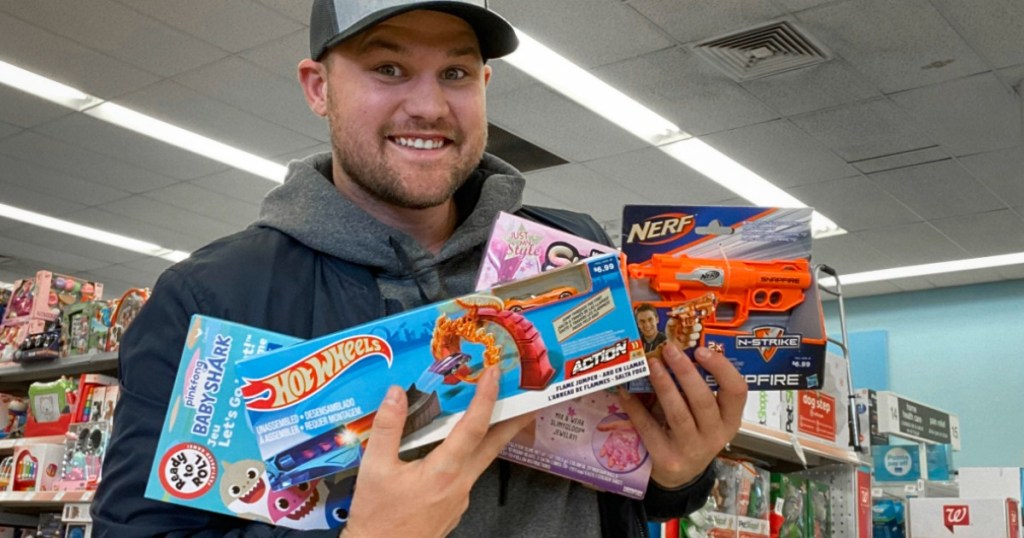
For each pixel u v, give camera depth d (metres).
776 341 0.96
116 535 0.81
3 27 5.20
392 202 1.00
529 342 0.83
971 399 9.63
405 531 0.76
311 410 0.80
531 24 4.85
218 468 0.82
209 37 5.17
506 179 1.13
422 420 0.80
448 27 0.95
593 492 1.03
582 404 0.96
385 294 1.02
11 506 3.43
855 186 7.01
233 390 0.84
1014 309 9.58
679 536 2.06
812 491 2.66
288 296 0.95
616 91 5.66
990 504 3.33
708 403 0.94
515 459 0.92
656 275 0.95
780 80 5.36
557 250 0.96
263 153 6.89
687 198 7.49
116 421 0.89
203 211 8.34
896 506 3.49
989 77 5.24
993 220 7.62
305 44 5.18
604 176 7.04
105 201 8.16
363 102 0.96
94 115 6.35
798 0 4.50
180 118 6.32
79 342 3.29
